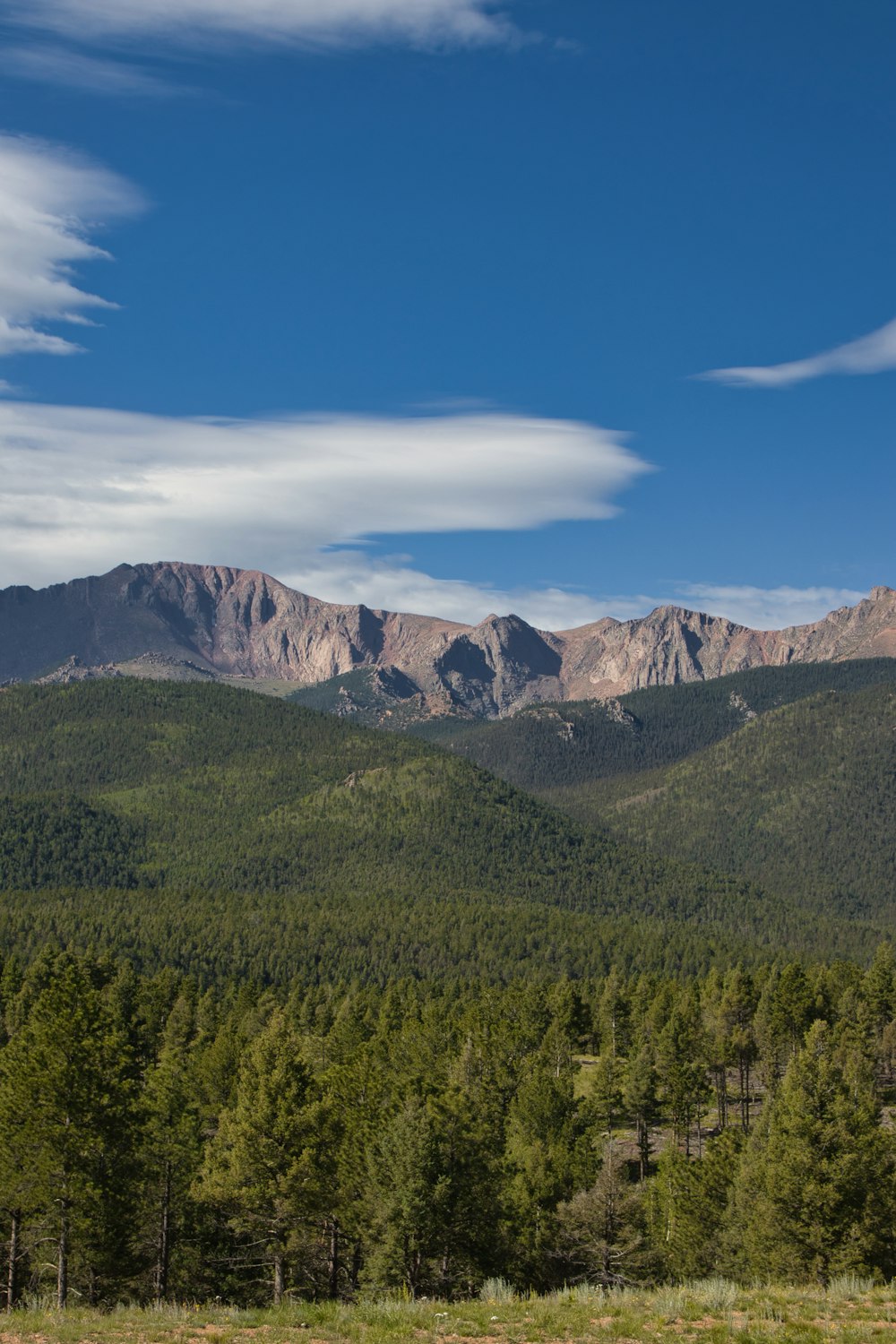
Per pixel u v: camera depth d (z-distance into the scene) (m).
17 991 178.38
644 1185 108.88
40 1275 67.56
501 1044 134.38
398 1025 165.62
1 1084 64.75
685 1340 35.25
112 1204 62.12
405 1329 36.88
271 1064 73.50
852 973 194.00
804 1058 75.25
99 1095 61.81
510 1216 79.19
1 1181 60.22
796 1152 67.75
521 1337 36.22
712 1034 162.62
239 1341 36.75
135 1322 39.50
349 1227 69.94
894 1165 69.94
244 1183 68.69
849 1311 38.66
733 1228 77.00
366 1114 81.38
